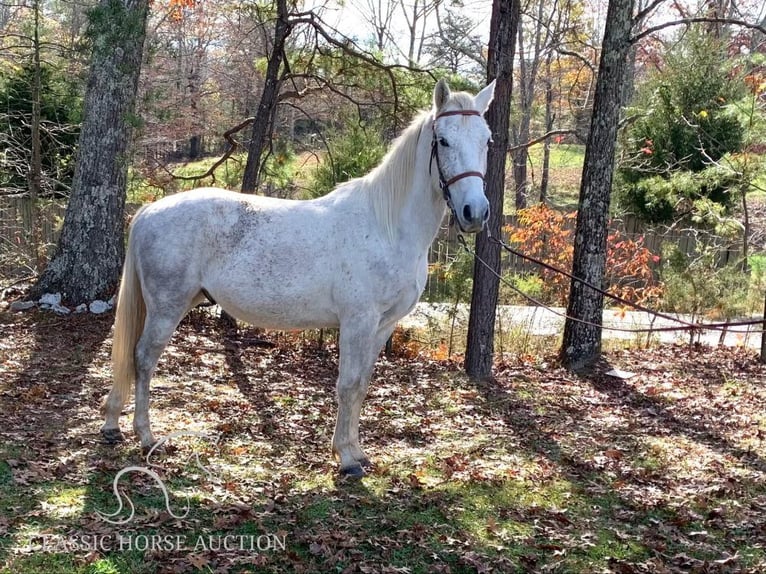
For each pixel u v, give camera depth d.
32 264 12.34
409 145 4.64
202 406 6.18
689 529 4.39
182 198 4.80
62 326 8.90
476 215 4.24
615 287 14.30
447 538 3.99
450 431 6.16
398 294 4.70
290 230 4.63
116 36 8.71
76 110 14.72
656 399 7.77
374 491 4.59
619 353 10.16
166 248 4.65
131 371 4.89
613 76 8.63
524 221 13.98
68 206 9.95
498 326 10.91
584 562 3.88
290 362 8.55
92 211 9.78
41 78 14.64
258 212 4.71
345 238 4.60
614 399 7.78
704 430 6.61
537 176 28.62
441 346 10.01
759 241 16.78
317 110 16.62
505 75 7.75
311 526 4.00
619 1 8.48
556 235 13.52
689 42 17.92
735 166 12.12
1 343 7.86
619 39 8.54
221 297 4.73
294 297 4.62
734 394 8.09
